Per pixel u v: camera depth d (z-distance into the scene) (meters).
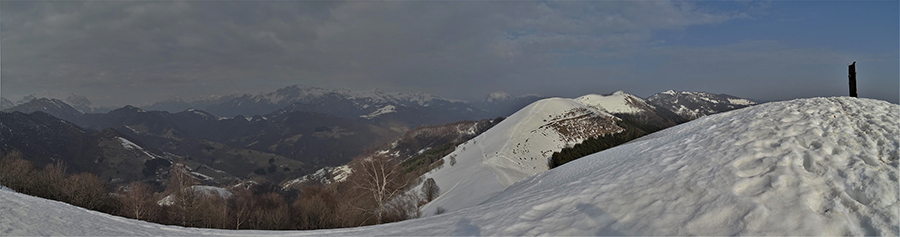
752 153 10.83
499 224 10.83
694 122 23.08
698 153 12.70
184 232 14.99
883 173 8.02
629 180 11.97
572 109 157.62
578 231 9.05
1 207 12.05
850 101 14.05
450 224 12.50
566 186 14.46
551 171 25.50
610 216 9.43
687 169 11.23
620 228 8.69
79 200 46.50
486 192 44.56
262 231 16.23
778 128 12.59
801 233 6.95
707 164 11.13
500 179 58.34
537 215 10.91
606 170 15.48
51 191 46.38
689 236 7.67
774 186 8.58
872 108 12.67
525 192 18.56
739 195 8.59
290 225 53.34
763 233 7.18
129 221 16.17
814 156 9.55
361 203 36.34
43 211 13.28
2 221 10.66
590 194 11.54
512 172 71.62
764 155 10.48
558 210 10.86
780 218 7.45
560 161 87.19
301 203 56.06
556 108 158.12
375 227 14.85
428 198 59.94
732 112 20.36
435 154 156.50
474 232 10.64
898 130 10.04
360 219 35.16
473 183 57.09
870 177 8.01
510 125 138.62
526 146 107.44
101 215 16.30
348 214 36.69
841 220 7.09
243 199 73.50
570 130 129.88
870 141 9.77
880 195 7.38
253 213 57.62
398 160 192.75
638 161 14.76
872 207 7.16
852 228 6.88
